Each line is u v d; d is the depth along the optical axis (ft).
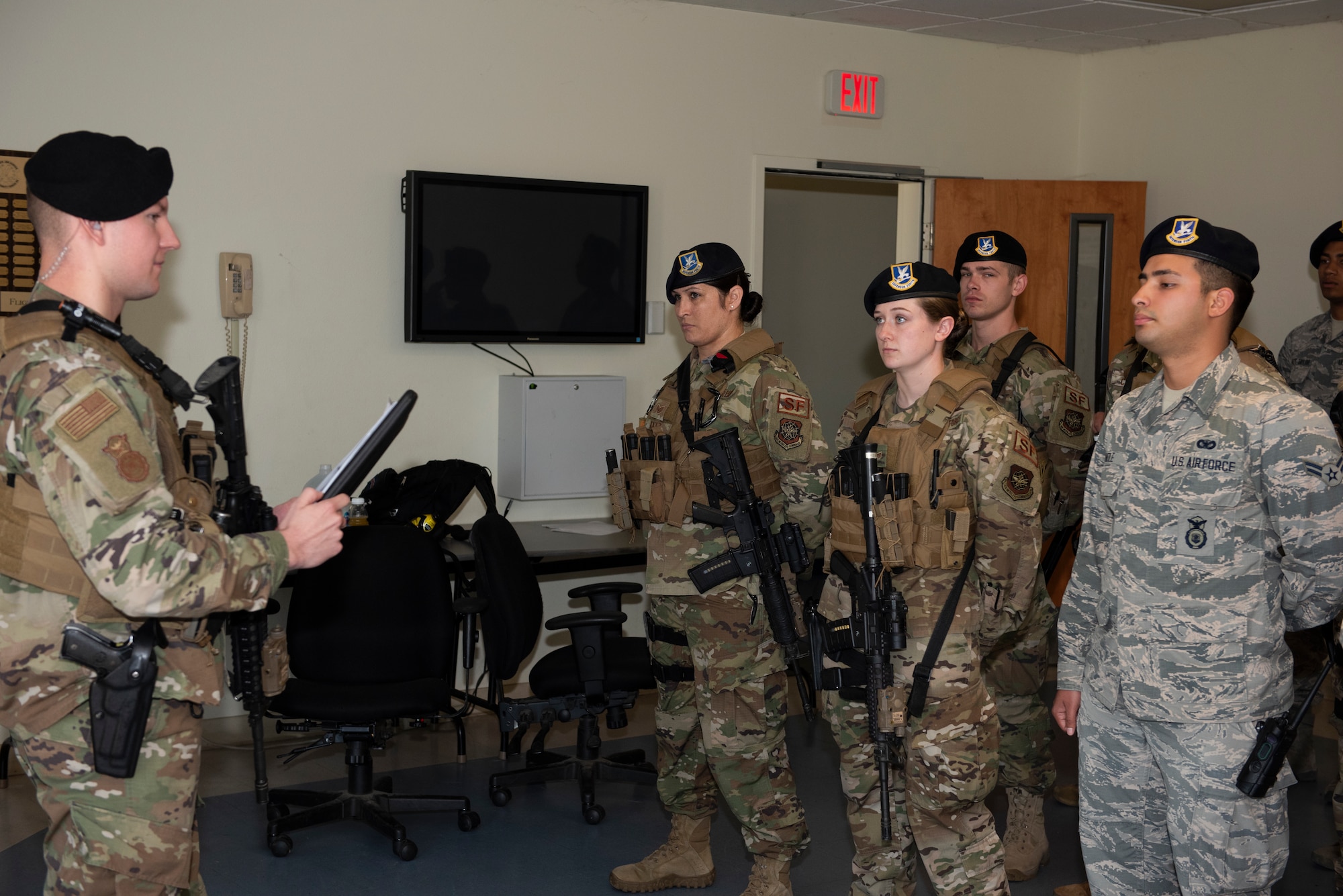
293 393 14.07
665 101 16.01
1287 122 16.96
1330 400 14.16
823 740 14.15
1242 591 6.54
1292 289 17.03
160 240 5.84
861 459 7.82
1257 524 6.53
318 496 6.03
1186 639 6.63
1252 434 6.46
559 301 15.40
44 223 5.57
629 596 16.62
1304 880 10.25
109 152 5.50
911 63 17.94
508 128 14.98
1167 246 6.74
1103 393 18.06
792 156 17.07
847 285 21.58
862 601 7.69
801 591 12.36
